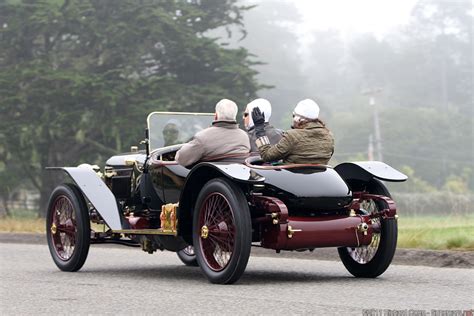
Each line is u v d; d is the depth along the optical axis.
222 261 10.54
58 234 13.19
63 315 7.96
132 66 54.06
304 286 10.12
